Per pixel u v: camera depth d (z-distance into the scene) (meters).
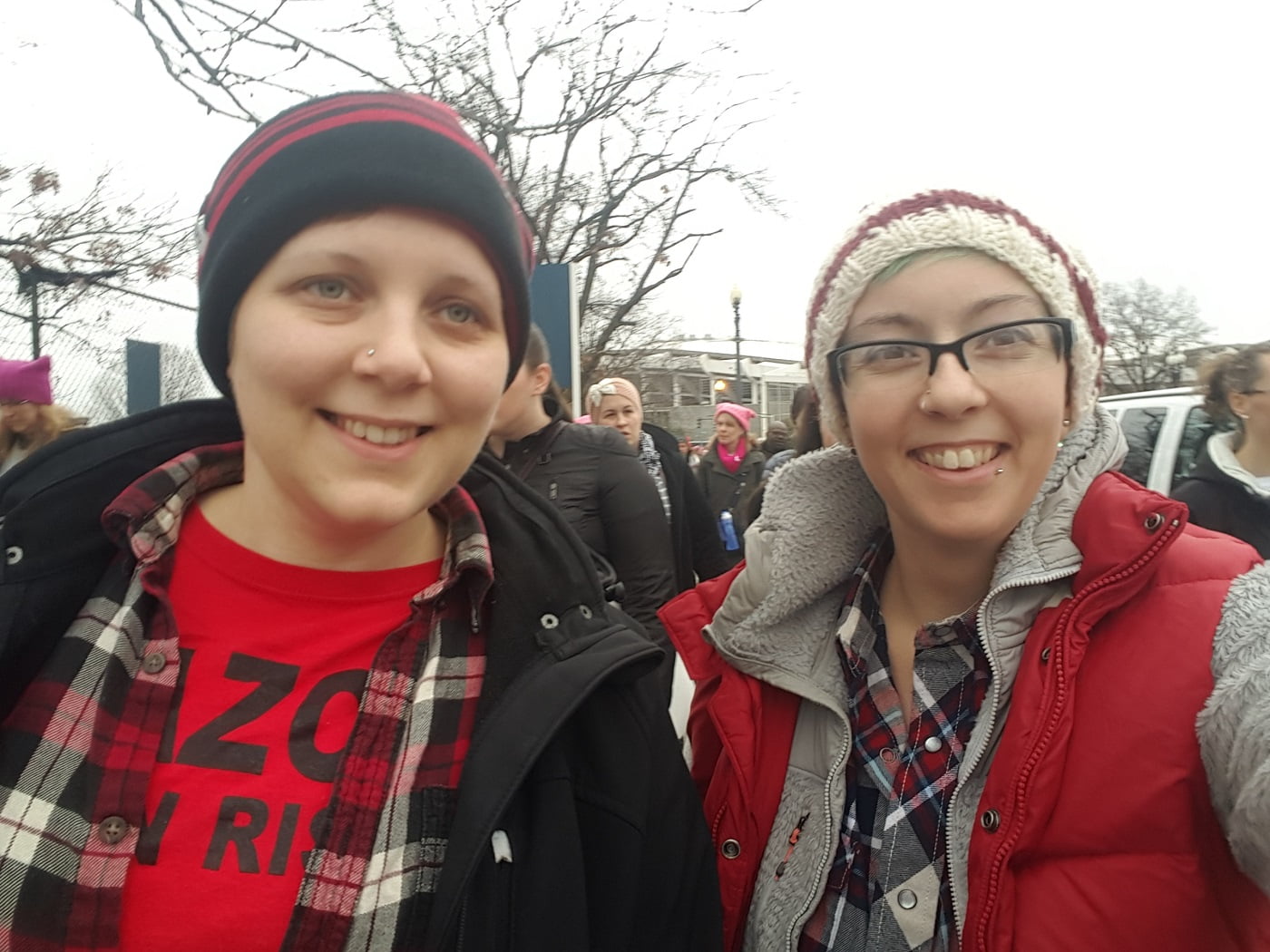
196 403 0.56
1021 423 0.50
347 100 0.46
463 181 0.45
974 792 0.51
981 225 0.49
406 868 0.45
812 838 0.55
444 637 0.52
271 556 0.51
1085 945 0.45
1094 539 0.50
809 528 0.61
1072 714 0.48
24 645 0.48
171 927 0.42
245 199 0.46
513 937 0.46
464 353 0.47
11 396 1.89
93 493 0.50
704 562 1.75
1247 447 1.32
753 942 0.56
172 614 0.48
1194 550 0.49
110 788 0.44
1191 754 0.45
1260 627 0.44
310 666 0.49
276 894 0.43
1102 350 0.55
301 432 0.46
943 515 0.52
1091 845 0.46
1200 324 12.27
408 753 0.48
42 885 0.42
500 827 0.48
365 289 0.45
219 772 0.45
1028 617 0.52
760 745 0.60
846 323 0.54
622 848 0.50
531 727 0.49
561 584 0.54
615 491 1.31
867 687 0.58
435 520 0.57
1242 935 0.46
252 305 0.46
